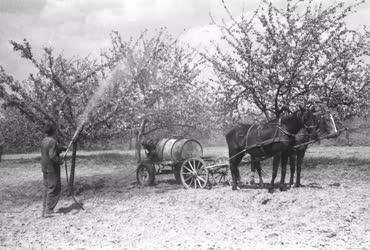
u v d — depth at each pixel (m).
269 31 16.84
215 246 7.54
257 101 18.34
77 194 14.13
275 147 12.27
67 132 13.41
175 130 22.20
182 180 13.95
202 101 20.58
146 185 15.05
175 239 8.13
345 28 16.89
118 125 14.04
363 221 8.95
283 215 9.76
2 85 12.65
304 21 16.98
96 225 9.57
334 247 7.26
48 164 10.81
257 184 14.34
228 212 10.28
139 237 8.39
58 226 9.66
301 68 17.31
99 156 30.98
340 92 17.61
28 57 12.53
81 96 13.69
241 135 13.07
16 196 14.30
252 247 7.40
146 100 14.73
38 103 13.32
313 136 12.40
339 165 19.69
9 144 30.08
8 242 8.39
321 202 10.77
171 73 17.45
